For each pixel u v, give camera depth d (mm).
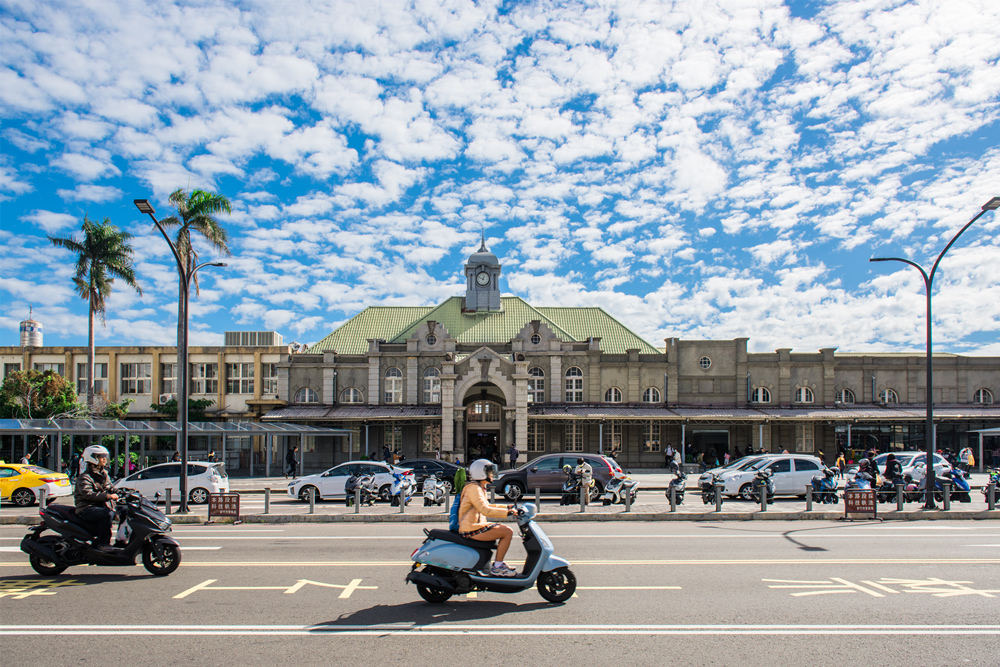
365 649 8047
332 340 52938
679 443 48281
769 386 49281
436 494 24531
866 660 7680
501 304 54562
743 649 8062
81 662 7602
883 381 49688
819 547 15297
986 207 23172
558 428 48531
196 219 39938
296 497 28500
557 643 8273
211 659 7699
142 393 50312
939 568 12797
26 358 50375
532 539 10234
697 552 14641
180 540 16734
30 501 25750
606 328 54062
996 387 49531
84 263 42688
